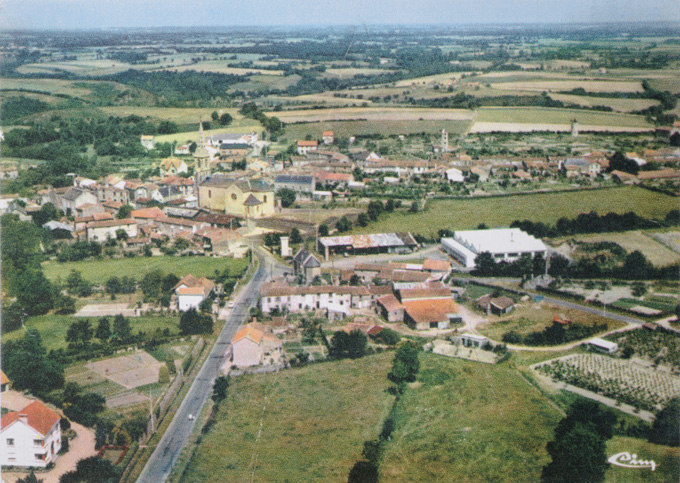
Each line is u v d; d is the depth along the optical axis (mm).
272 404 100812
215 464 86688
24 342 112562
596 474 82750
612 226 174250
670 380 105875
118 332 122875
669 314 129250
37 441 85500
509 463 86938
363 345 115750
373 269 149375
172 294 142625
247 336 113688
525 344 120250
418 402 101000
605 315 130875
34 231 171375
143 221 191750
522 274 153250
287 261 165625
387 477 84750
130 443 91188
